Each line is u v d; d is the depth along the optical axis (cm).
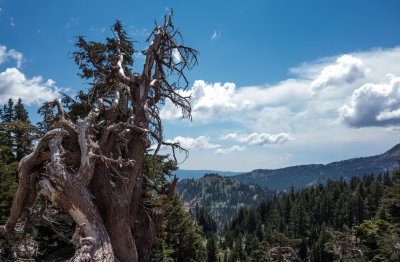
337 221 11175
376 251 2742
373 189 11731
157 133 1204
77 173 798
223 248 12962
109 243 784
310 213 12281
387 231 2667
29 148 1917
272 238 4878
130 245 937
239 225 15450
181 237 3012
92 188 887
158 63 1209
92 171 827
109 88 1205
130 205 1015
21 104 3397
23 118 3356
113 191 914
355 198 11194
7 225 850
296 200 13288
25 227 905
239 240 10888
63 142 897
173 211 3011
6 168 1898
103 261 723
